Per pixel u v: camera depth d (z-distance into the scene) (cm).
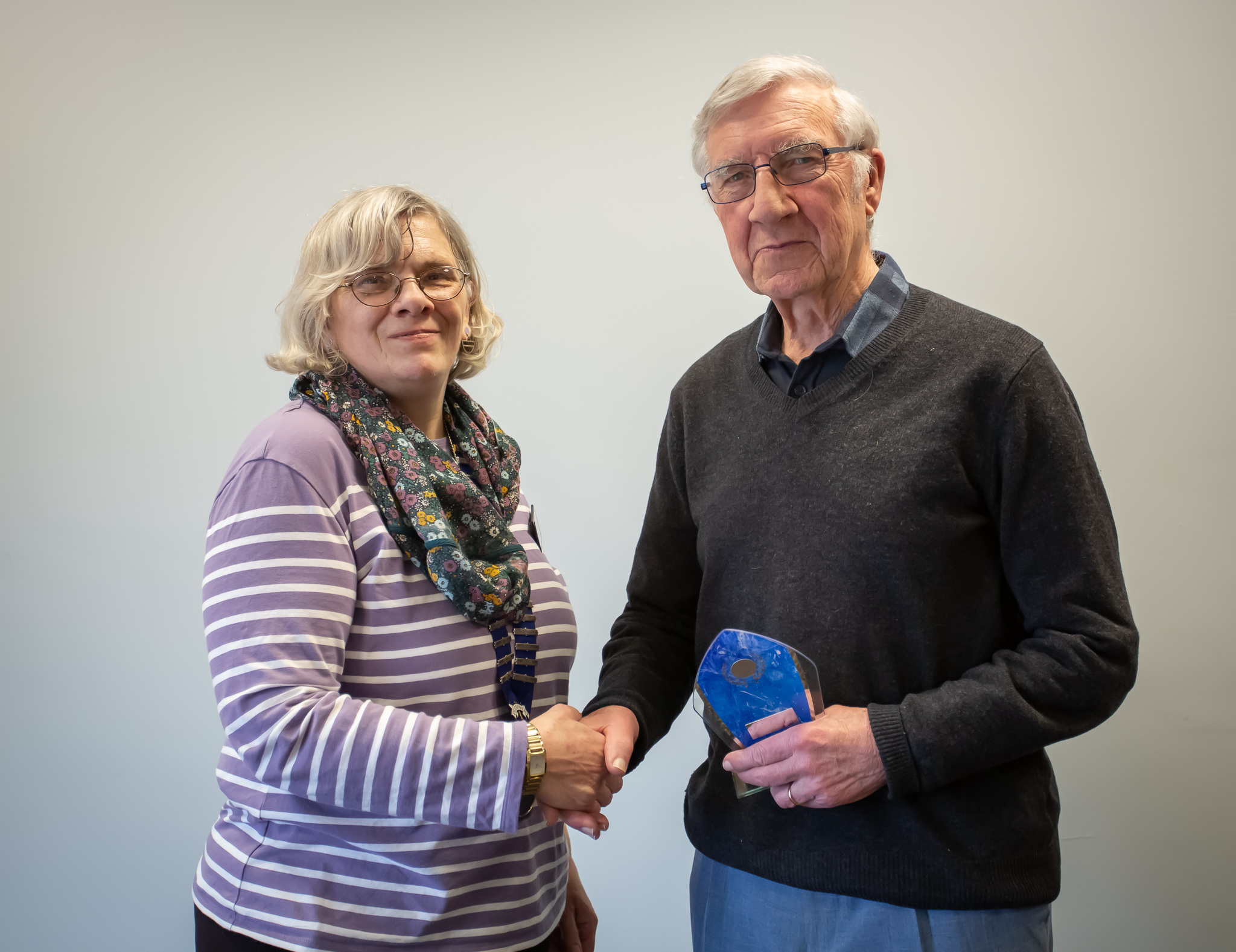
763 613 117
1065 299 179
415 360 110
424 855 100
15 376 199
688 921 192
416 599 104
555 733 102
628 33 196
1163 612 175
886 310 116
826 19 187
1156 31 173
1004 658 107
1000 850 106
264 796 101
